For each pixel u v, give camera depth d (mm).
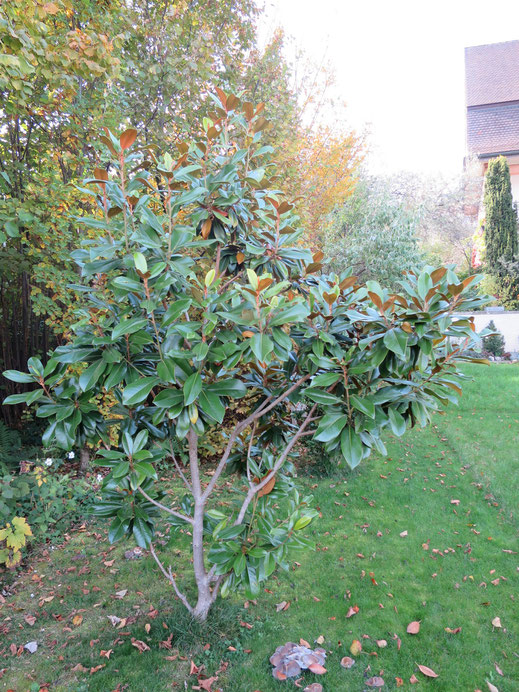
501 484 4656
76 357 1994
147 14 6180
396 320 1915
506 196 15320
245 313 1834
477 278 1702
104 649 2486
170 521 2709
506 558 3346
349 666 2299
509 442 5957
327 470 5047
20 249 6191
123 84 5941
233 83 6895
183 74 5855
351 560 3373
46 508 3990
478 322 14070
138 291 1866
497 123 20234
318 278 2611
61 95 5070
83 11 4969
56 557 3658
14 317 7383
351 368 1989
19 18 3258
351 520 4031
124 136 1948
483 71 22031
